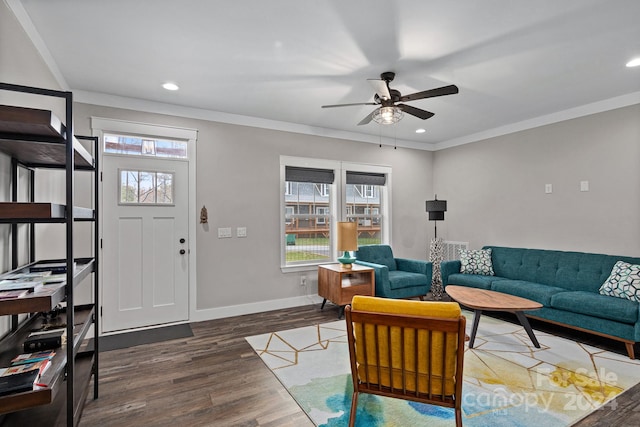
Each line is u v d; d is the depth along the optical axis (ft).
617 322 9.36
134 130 11.77
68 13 6.91
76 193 10.93
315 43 8.21
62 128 4.85
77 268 6.33
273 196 14.42
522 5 6.77
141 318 11.87
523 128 14.76
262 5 6.73
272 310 14.21
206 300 12.92
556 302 10.73
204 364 8.94
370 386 6.05
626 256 11.28
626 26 7.53
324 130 15.72
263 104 12.50
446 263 15.15
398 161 18.08
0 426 5.11
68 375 4.90
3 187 6.18
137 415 6.65
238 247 13.60
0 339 6.22
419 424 6.23
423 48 8.48
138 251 11.85
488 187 16.30
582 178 12.78
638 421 6.27
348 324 5.81
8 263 6.48
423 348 5.45
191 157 12.71
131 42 8.10
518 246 15.01
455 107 12.98
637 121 11.37
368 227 17.47
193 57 8.89
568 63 9.33
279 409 6.83
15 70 6.73
